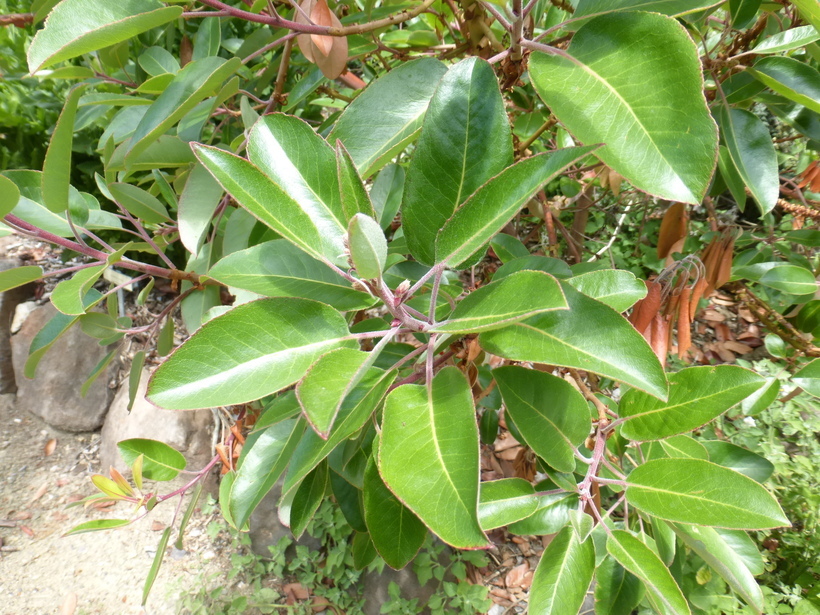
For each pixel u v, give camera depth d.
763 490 0.33
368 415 0.29
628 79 0.27
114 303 0.52
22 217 0.42
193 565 1.01
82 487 1.11
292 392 0.41
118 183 0.44
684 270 0.45
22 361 1.20
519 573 0.98
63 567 1.00
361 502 0.50
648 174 0.25
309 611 0.93
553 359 0.28
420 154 0.32
